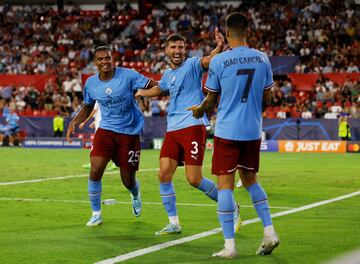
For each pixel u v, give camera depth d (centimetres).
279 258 1630
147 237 1930
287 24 9075
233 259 1619
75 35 9731
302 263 1572
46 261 1602
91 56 9206
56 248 1761
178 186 3375
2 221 2228
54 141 7525
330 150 6888
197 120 1975
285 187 3381
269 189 3278
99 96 2130
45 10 10406
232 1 9981
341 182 3653
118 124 2139
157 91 2086
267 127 7181
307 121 7050
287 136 7119
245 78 1614
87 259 1622
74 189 3238
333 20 8881
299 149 6975
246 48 1645
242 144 1636
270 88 1667
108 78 2128
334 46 8525
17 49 9450
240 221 1983
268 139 7181
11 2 10850
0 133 7738
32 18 10125
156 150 7025
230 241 1638
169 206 1994
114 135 2139
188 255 1669
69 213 2417
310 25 8888
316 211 2488
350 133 6950
